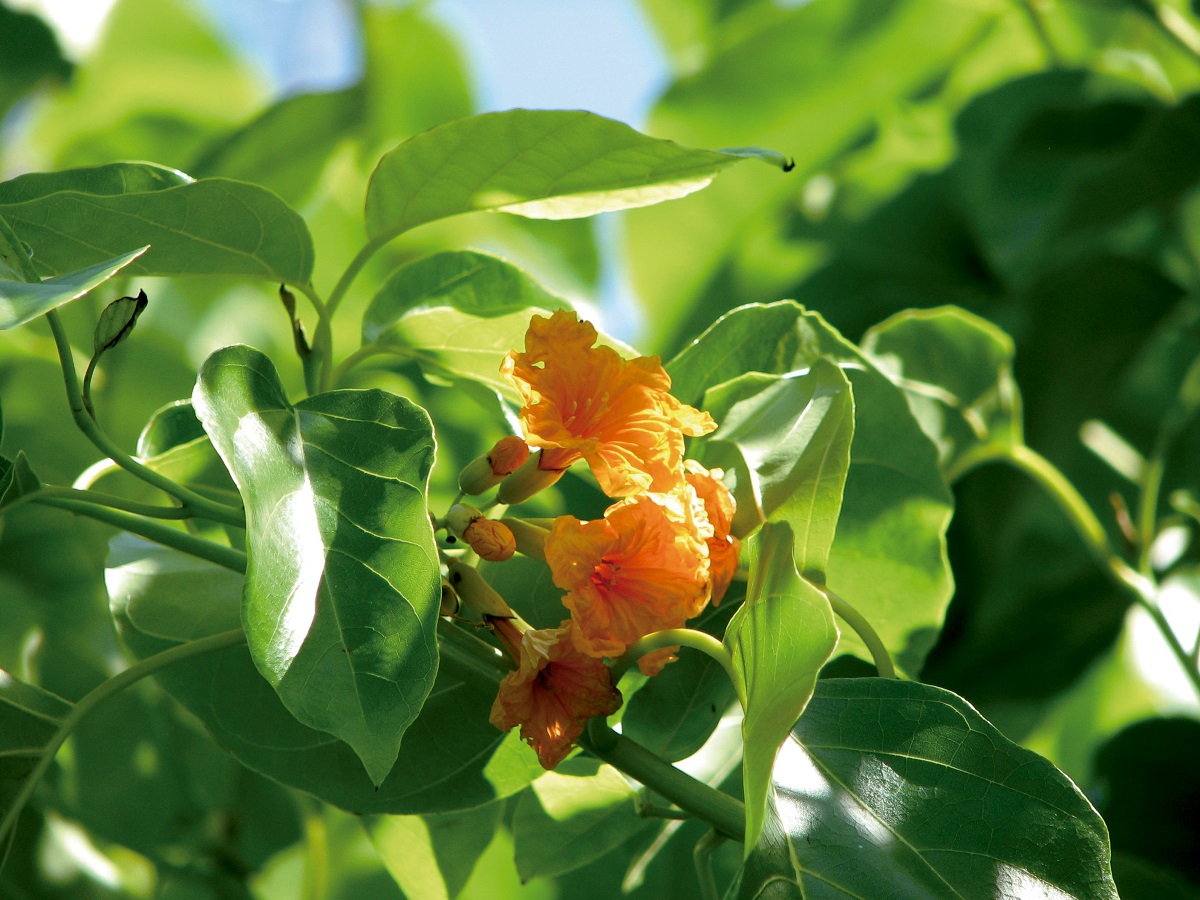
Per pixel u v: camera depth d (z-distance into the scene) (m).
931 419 0.90
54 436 1.02
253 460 0.70
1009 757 0.73
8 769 0.75
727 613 0.79
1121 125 1.06
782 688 0.71
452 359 0.81
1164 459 1.08
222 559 0.75
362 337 0.81
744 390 0.79
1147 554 0.92
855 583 0.82
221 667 0.79
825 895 0.71
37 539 1.01
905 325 0.90
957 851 0.72
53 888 0.93
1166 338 1.14
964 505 1.01
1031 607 1.05
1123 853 0.93
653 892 0.93
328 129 1.21
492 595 0.74
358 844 1.02
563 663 0.73
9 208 0.76
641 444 0.74
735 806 0.75
